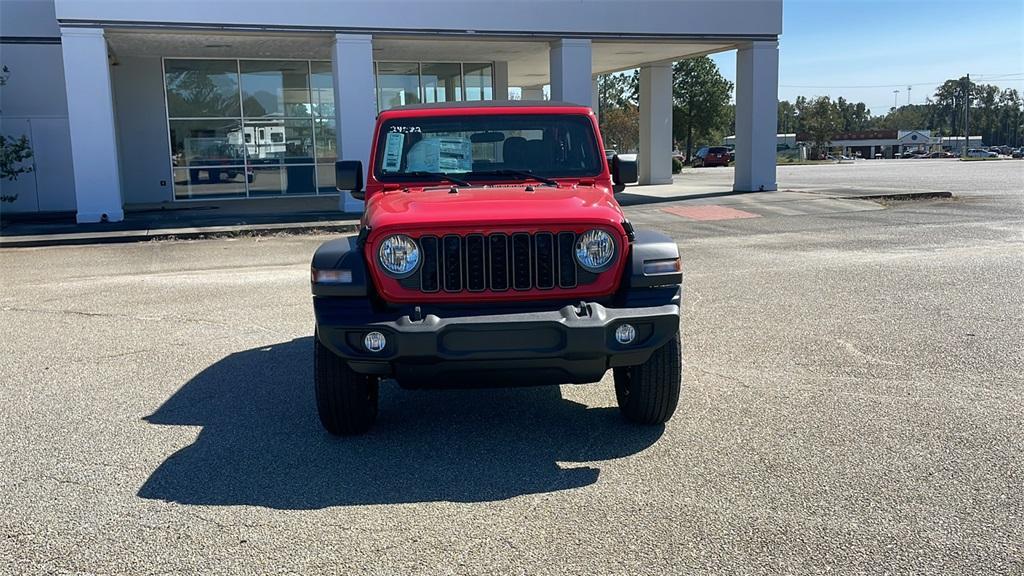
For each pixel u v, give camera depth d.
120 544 3.88
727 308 8.91
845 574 3.50
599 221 4.88
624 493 4.38
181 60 23.36
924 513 4.04
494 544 3.84
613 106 86.19
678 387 5.15
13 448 5.17
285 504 4.32
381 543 3.88
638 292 4.91
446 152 6.11
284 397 6.18
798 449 4.91
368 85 19.25
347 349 4.73
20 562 3.71
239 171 24.28
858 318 8.30
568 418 5.65
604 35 20.86
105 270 12.44
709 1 21.66
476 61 25.84
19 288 10.98
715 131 70.62
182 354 7.44
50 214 21.05
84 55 17.41
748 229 15.95
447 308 4.89
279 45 20.94
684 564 3.62
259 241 15.55
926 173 36.41
